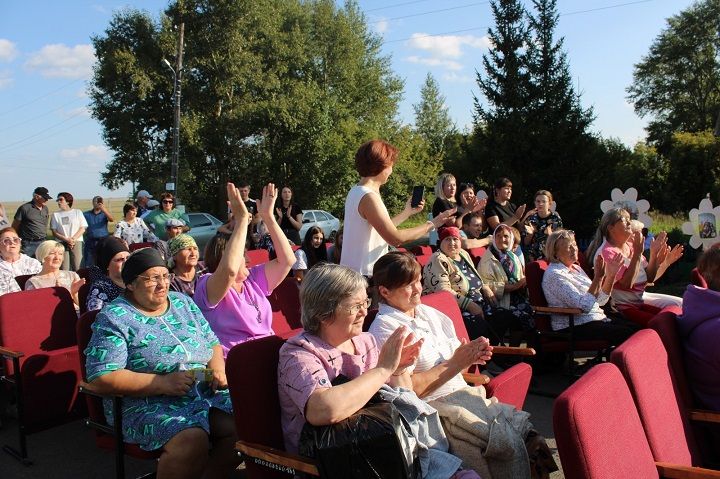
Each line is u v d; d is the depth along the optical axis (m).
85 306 4.06
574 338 5.02
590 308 4.89
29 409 3.79
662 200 19.20
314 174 29.84
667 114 43.47
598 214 15.66
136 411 2.87
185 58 29.11
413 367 2.88
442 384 2.80
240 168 30.59
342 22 36.72
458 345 3.23
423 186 3.88
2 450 4.01
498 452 2.49
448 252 5.20
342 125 30.58
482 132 17.03
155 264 2.96
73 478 3.60
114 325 2.88
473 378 3.18
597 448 1.70
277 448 2.37
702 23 41.47
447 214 3.63
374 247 3.54
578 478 1.66
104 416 3.10
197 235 17.28
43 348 4.07
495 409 2.72
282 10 34.50
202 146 29.67
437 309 3.48
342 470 2.02
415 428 2.41
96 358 2.81
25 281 5.23
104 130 30.45
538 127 15.92
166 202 10.02
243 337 3.48
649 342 2.37
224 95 30.23
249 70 29.88
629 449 1.87
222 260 3.35
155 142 31.02
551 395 4.89
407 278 2.94
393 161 3.57
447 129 54.78
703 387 2.82
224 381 3.05
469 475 2.38
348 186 30.14
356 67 37.59
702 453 2.70
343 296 2.41
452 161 17.64
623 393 1.94
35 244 10.12
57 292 4.23
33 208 10.12
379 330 2.92
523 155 16.09
